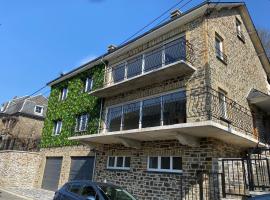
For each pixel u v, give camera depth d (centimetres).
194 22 1162
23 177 1908
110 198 715
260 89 1529
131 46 1441
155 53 1320
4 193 1519
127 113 1341
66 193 790
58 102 1988
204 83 1023
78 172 1538
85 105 1673
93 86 1656
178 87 1120
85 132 1580
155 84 1241
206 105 981
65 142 1739
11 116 3341
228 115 1076
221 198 846
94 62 1681
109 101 1488
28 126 3334
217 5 1208
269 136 1414
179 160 1031
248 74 1401
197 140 978
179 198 969
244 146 1129
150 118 1207
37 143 3181
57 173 1717
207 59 1051
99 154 1432
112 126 1409
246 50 1450
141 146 1201
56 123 1961
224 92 1121
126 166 1256
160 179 1062
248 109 1288
